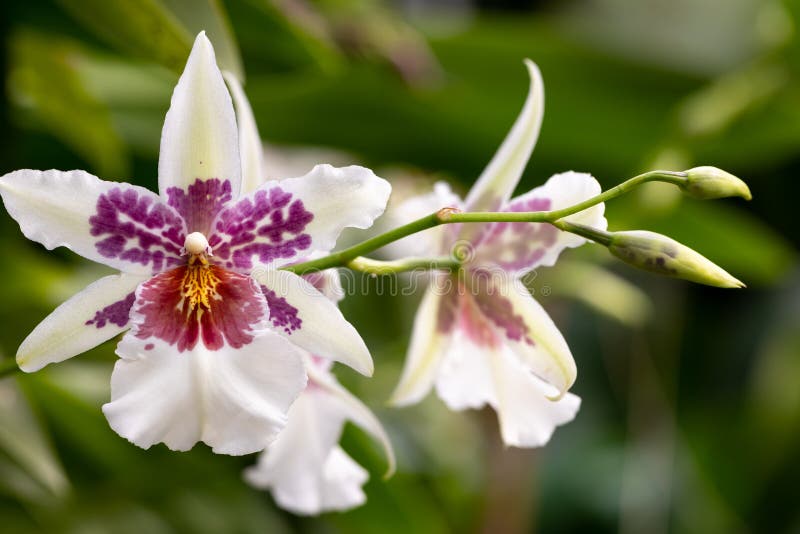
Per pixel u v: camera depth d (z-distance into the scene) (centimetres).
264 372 42
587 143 66
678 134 61
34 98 54
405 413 67
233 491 58
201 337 43
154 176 57
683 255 41
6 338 54
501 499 66
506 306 46
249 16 52
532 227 45
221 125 42
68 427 55
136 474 56
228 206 43
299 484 48
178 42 47
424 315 46
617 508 65
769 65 61
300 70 55
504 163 45
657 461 67
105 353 54
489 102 61
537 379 46
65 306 42
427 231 46
